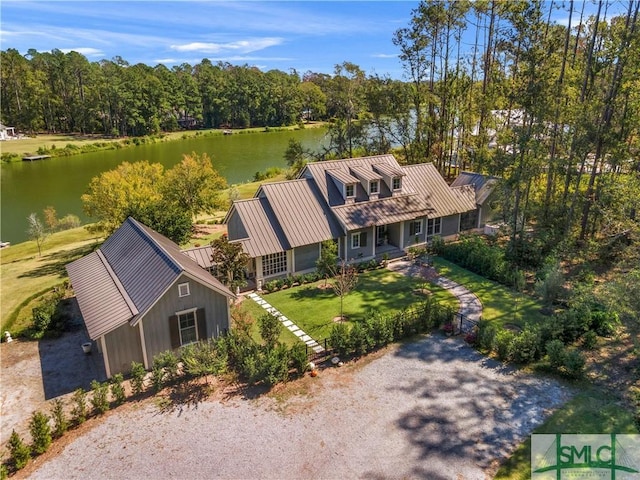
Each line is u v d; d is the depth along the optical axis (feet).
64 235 131.95
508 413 49.29
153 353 59.11
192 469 42.75
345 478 41.32
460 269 91.97
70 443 46.62
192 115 407.23
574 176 102.06
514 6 85.40
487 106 130.62
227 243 77.00
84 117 350.64
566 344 62.03
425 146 152.35
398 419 48.75
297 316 74.13
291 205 91.97
